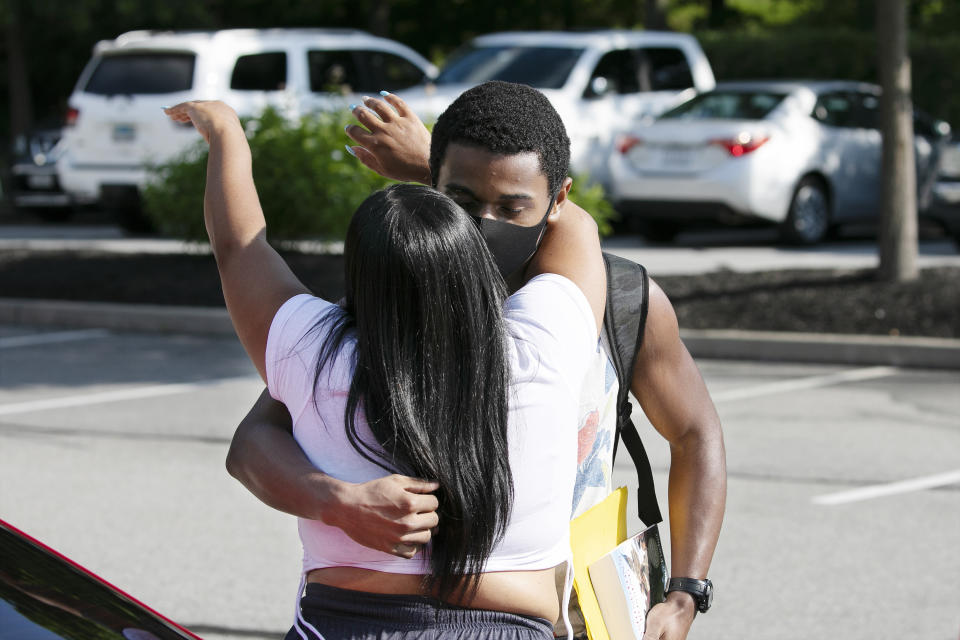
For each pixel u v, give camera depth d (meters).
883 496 7.80
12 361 12.54
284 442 2.32
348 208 15.78
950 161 18.77
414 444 2.16
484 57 20.80
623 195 19.27
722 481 2.83
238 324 2.46
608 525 2.64
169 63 20.11
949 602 6.11
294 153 15.80
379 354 2.19
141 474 8.36
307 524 2.34
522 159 2.42
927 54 25.98
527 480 2.24
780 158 18.77
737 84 20.12
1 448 9.02
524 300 2.36
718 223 21.73
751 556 6.74
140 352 13.05
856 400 10.56
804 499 7.74
